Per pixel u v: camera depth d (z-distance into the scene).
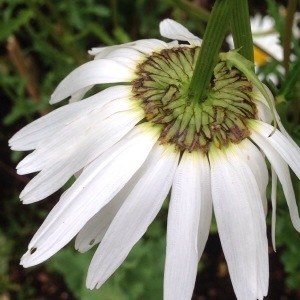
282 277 0.22
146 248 0.19
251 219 0.08
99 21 0.24
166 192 0.09
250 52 0.09
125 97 0.09
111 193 0.08
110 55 0.10
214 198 0.09
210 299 0.22
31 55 0.24
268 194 0.14
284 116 0.11
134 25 0.25
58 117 0.09
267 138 0.09
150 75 0.09
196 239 0.08
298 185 0.14
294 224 0.09
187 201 0.08
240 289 0.08
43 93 0.22
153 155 0.09
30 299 0.23
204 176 0.09
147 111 0.09
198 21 0.19
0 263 0.23
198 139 0.09
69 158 0.09
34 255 0.08
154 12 0.24
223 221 0.08
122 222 0.09
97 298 0.19
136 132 0.09
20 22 0.18
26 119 0.25
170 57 0.09
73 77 0.10
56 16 0.20
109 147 0.09
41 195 0.09
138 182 0.09
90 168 0.09
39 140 0.09
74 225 0.08
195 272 0.08
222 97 0.09
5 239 0.23
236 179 0.09
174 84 0.09
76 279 0.19
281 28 0.15
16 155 0.22
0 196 0.24
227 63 0.08
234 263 0.08
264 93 0.08
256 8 0.23
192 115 0.09
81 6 0.23
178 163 0.09
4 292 0.23
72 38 0.20
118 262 0.09
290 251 0.18
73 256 0.20
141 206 0.09
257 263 0.08
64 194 0.09
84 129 0.09
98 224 0.09
